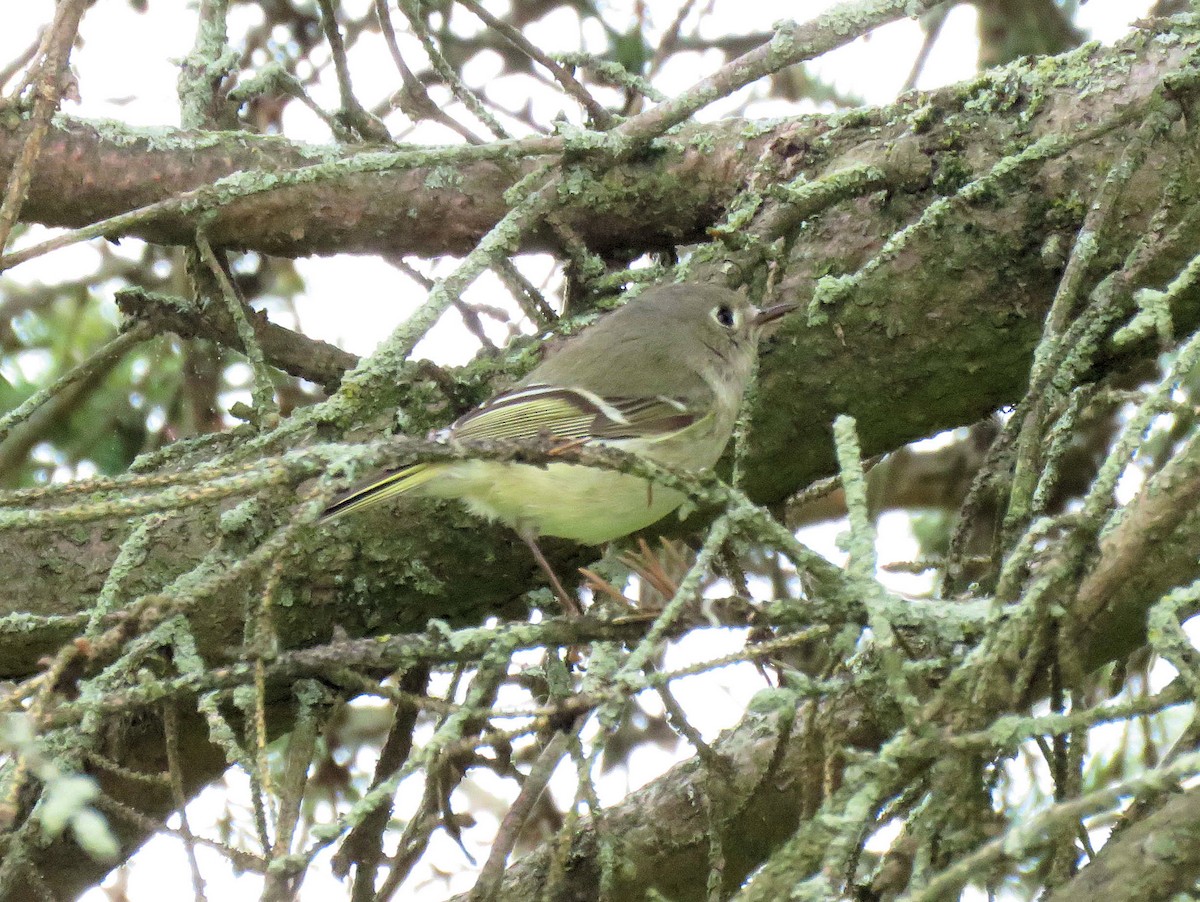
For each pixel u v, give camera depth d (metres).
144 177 9.53
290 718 9.05
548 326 9.66
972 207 8.77
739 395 9.41
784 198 8.79
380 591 8.59
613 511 8.34
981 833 5.35
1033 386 6.91
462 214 10.02
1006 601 5.58
